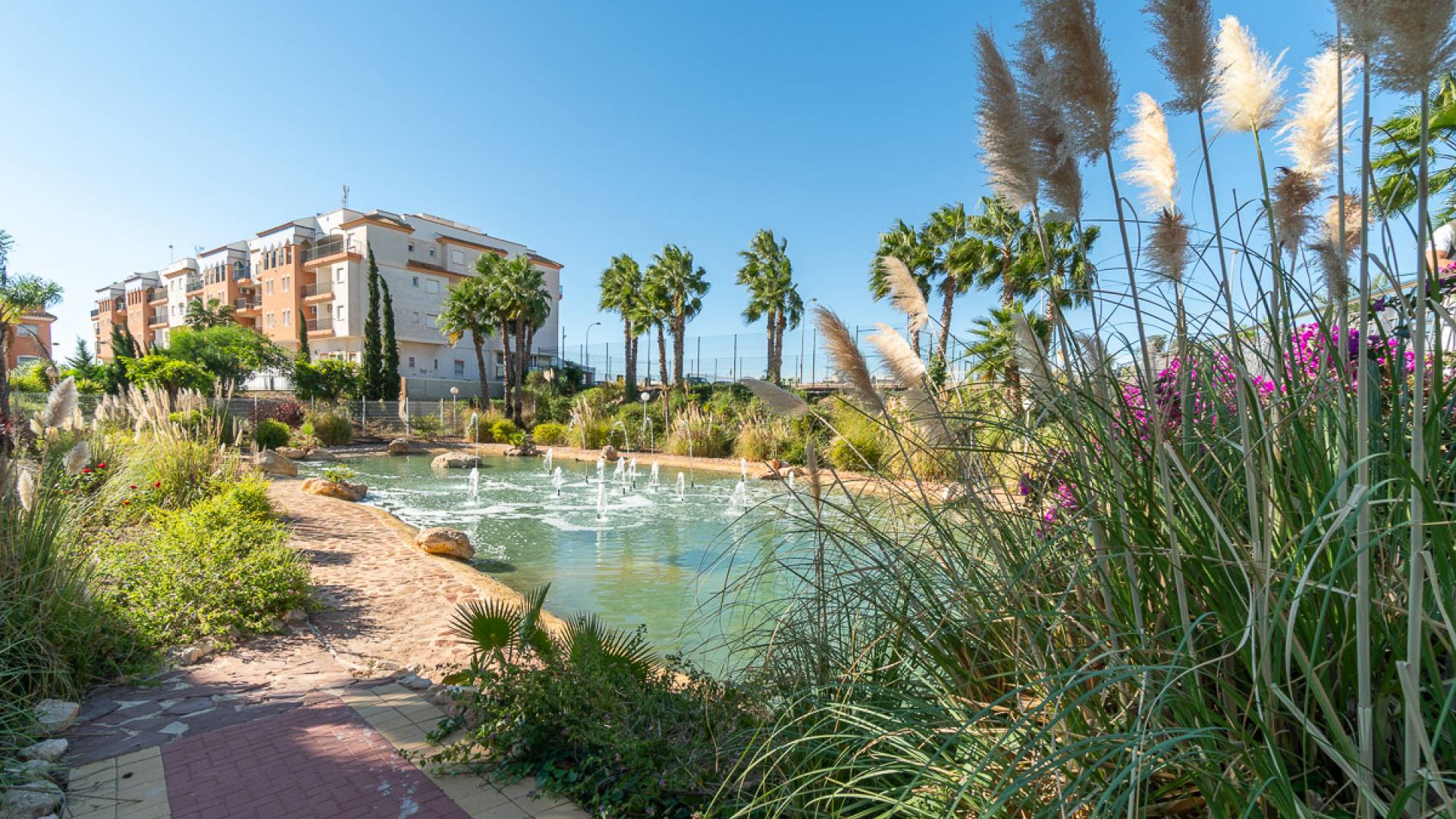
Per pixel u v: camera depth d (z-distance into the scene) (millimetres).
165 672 4273
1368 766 1303
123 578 5211
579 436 26891
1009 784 1694
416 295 45062
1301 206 1854
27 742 3217
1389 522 1490
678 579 7816
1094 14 1680
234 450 12578
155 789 2865
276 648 4883
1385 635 1504
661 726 2855
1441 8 1108
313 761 3080
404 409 32562
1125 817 1604
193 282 56938
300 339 44062
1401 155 1873
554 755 3014
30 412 9344
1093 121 1722
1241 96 1933
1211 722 1597
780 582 2777
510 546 9703
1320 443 1727
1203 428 2031
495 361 49656
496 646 3561
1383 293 1971
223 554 5801
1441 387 1509
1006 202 2014
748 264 32500
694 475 19078
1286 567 1587
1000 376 2434
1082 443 1942
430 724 3480
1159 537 1775
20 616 3752
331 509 11336
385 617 5754
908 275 2396
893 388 2348
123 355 31688
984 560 2217
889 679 2469
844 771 2252
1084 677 1582
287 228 46531
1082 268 1996
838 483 2518
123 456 9922
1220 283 1731
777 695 2729
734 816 2172
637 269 34688
